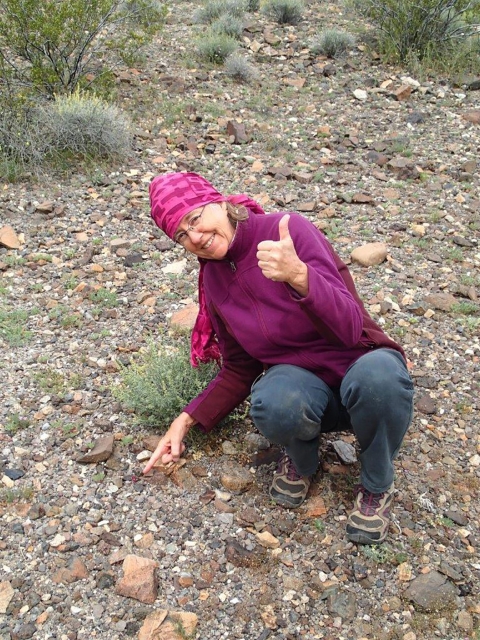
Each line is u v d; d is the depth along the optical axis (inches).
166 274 172.1
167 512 112.2
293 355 101.5
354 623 97.9
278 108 266.2
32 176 210.5
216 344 122.2
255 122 253.0
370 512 107.3
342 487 117.0
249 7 366.9
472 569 105.3
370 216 200.1
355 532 107.0
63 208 196.4
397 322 157.3
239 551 106.2
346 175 221.3
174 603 99.7
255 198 205.0
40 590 100.4
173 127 245.4
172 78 276.2
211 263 102.3
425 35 308.8
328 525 110.8
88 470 118.6
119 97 260.5
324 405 101.0
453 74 298.5
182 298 163.6
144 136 236.5
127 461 120.5
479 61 306.3
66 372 139.3
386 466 102.7
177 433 114.7
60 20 238.8
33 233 185.9
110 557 104.8
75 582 101.7
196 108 258.5
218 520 111.2
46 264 173.9
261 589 101.7
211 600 100.0
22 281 167.5
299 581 102.6
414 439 127.4
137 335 150.2
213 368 128.3
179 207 96.6
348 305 93.0
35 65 242.2
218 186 211.9
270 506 113.5
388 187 215.5
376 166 227.6
